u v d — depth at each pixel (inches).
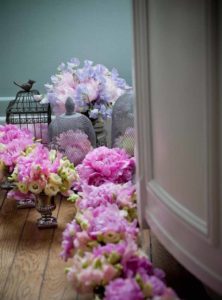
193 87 54.5
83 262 62.6
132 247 63.4
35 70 137.6
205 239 55.2
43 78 137.9
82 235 69.2
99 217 71.2
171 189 63.2
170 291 54.7
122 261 62.3
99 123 124.9
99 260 61.8
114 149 104.0
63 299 75.9
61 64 125.6
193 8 52.7
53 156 101.8
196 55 53.1
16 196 102.9
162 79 62.4
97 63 137.5
